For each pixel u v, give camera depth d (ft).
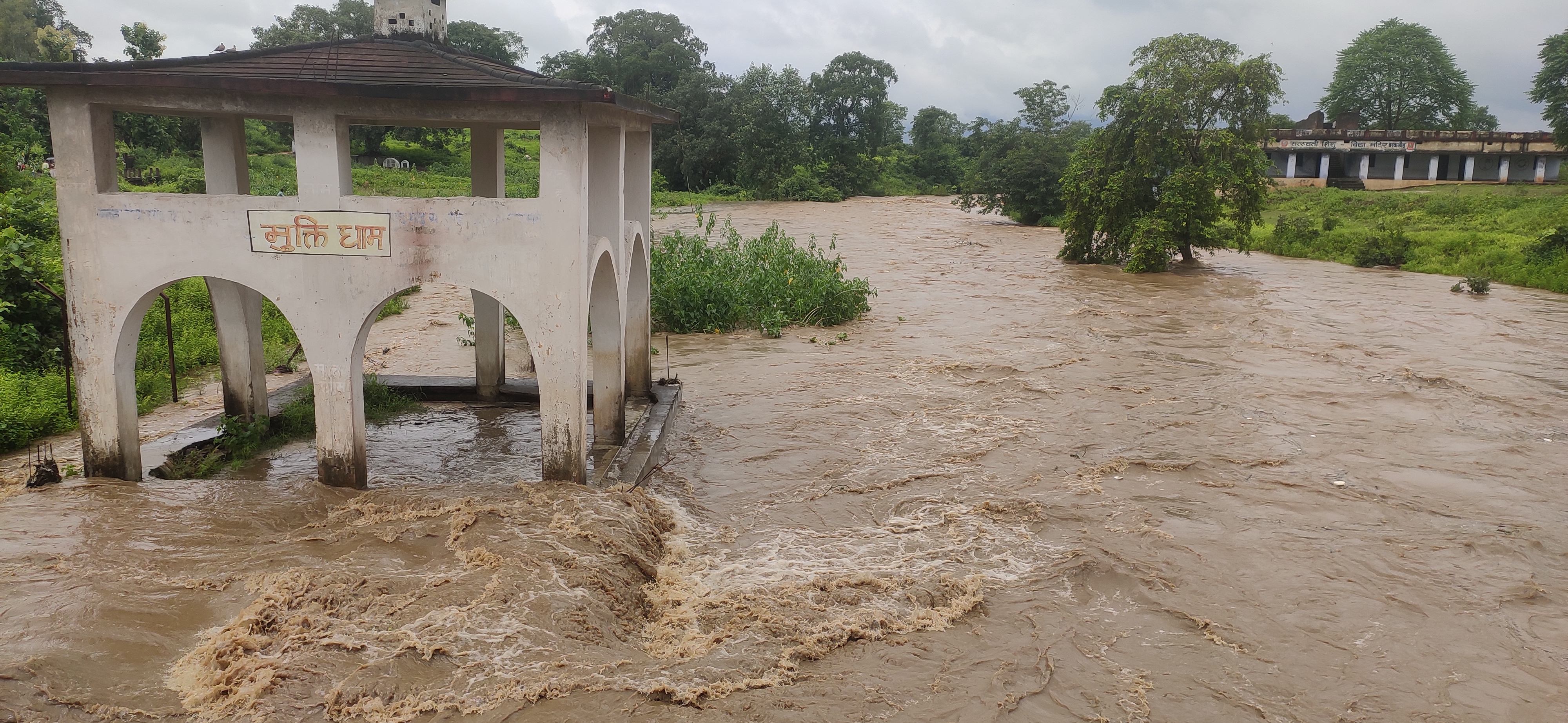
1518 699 19.81
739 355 51.21
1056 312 66.80
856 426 38.24
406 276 24.89
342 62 25.62
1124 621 22.84
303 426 33.76
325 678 17.01
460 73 25.08
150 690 16.53
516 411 37.63
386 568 21.22
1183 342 56.90
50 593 19.27
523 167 166.71
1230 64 88.43
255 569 20.90
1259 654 21.42
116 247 24.99
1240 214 90.84
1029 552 26.61
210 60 25.00
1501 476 33.83
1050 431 38.17
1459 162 170.40
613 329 30.78
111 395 25.88
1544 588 25.12
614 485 27.50
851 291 62.08
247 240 24.90
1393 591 24.71
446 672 17.52
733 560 25.38
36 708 15.57
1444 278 88.48
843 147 221.46
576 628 19.38
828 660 20.11
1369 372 49.62
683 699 17.51
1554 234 89.25
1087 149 96.17
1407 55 206.18
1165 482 32.53
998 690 19.21
